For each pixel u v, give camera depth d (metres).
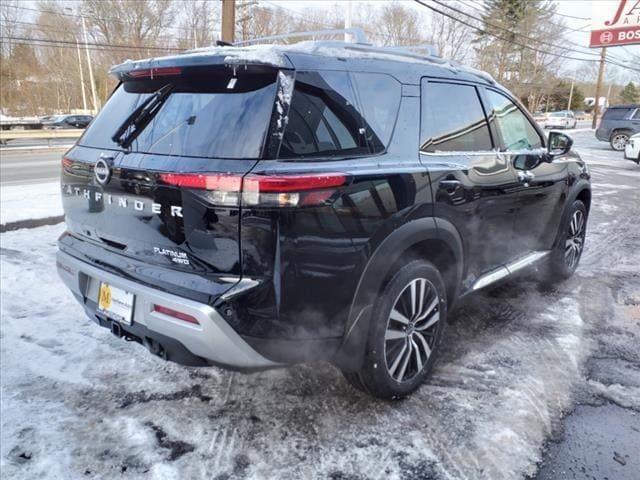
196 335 2.18
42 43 50.03
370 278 2.48
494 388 3.02
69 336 3.60
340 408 2.81
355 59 2.62
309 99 2.33
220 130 2.25
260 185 2.07
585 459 2.45
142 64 2.56
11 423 2.63
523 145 3.90
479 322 3.94
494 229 3.46
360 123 2.54
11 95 51.34
